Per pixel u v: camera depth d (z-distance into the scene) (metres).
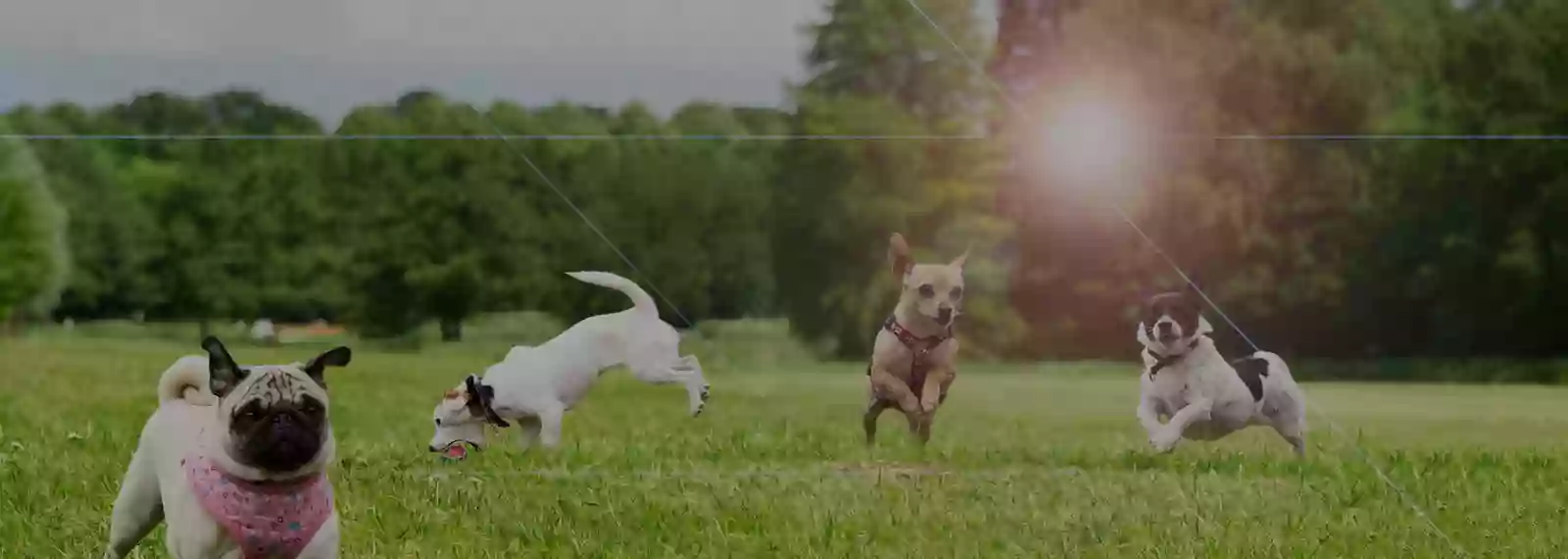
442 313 41.28
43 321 38.22
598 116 40.44
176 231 42.03
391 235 41.44
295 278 41.91
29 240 37.38
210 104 42.81
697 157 38.66
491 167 40.66
